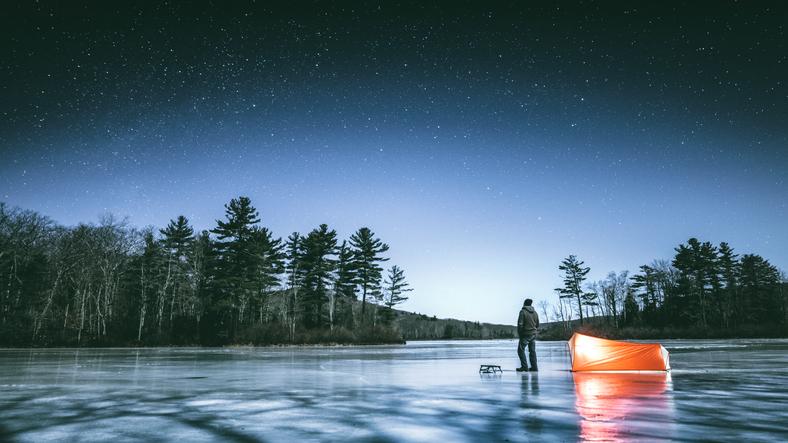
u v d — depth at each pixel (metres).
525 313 11.94
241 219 60.44
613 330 84.81
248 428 4.86
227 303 56.38
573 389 7.90
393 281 91.19
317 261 72.81
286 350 37.06
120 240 62.78
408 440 4.29
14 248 60.06
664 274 96.75
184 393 7.81
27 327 54.66
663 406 5.98
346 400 6.84
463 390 7.92
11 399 7.12
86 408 6.21
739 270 94.88
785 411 5.59
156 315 67.50
